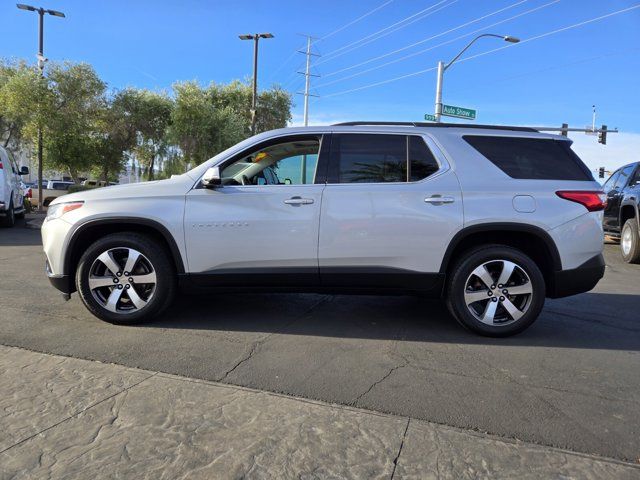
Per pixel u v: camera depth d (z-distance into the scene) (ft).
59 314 16.78
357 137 15.66
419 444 9.11
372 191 15.05
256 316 17.16
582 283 15.21
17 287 20.77
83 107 80.43
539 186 15.16
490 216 14.83
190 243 15.15
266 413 10.12
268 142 15.84
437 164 15.34
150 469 8.24
